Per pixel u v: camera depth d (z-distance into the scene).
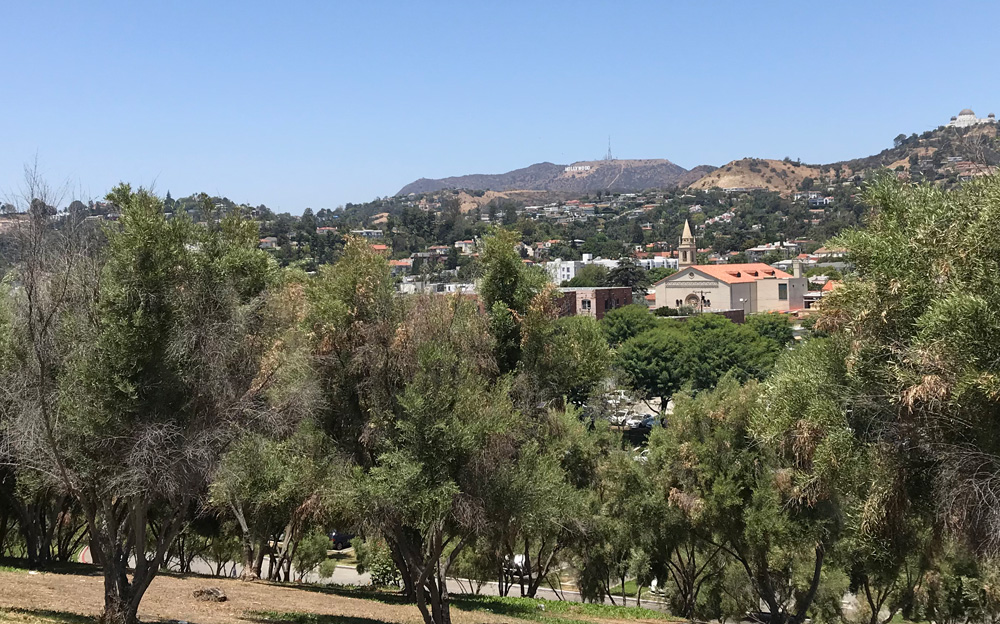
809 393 13.67
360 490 14.12
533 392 19.06
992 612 22.05
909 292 11.90
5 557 26.36
